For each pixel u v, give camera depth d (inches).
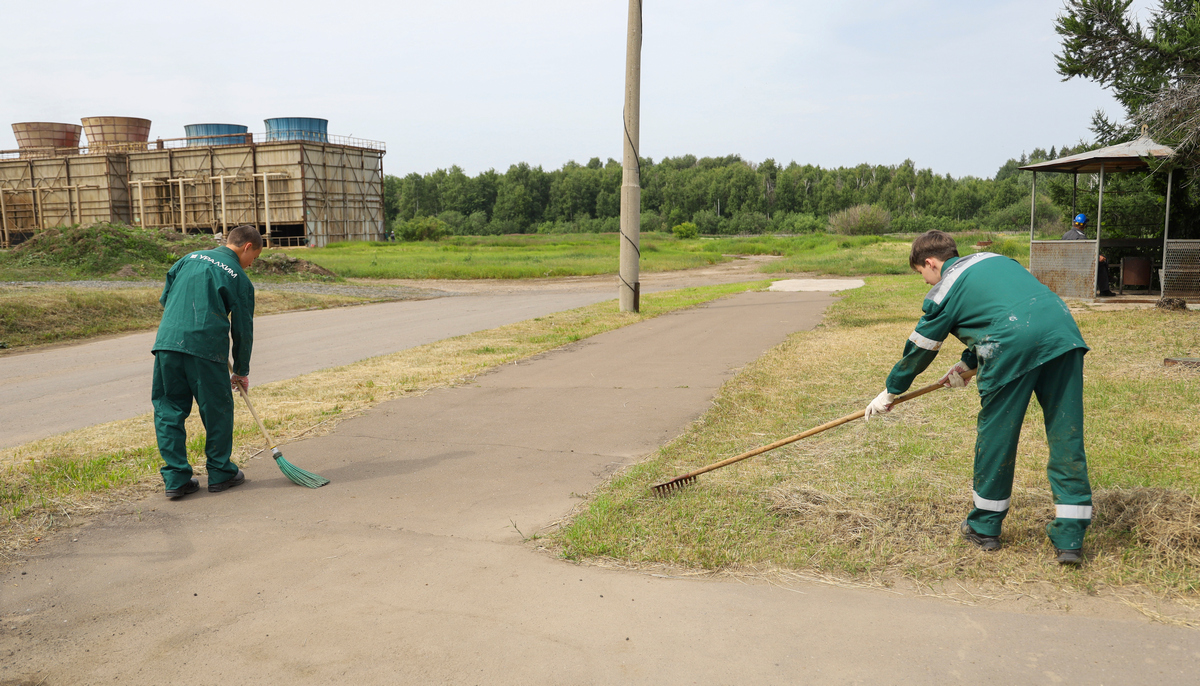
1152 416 202.7
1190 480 151.3
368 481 177.9
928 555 126.8
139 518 155.9
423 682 95.4
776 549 130.1
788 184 4891.7
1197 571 115.6
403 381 296.5
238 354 176.2
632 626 107.8
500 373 316.2
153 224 2466.8
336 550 137.8
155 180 2436.0
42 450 206.1
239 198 2358.5
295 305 688.4
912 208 4503.0
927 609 110.3
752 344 365.1
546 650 102.1
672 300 633.0
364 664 100.0
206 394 167.6
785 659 98.3
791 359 309.7
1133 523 129.5
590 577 123.8
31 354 437.7
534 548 136.1
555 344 393.4
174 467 166.9
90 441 215.8
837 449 185.5
